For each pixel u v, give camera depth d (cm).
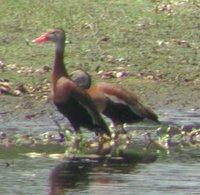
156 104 1964
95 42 2311
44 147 1625
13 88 1991
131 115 1772
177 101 1986
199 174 1477
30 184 1407
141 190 1387
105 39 2331
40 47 2252
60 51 1744
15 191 1373
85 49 2267
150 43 2327
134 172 1484
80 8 2481
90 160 1555
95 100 1755
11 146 1627
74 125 1705
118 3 2533
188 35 2383
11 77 2062
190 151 1631
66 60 2195
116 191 1383
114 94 1764
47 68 2122
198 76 2145
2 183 1409
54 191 1375
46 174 1459
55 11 2453
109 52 2256
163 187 1405
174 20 2466
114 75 2128
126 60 2216
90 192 1373
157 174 1474
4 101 1919
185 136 1730
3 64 2133
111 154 1600
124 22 2434
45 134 1695
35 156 1566
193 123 1827
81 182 1421
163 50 2289
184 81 2112
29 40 2288
